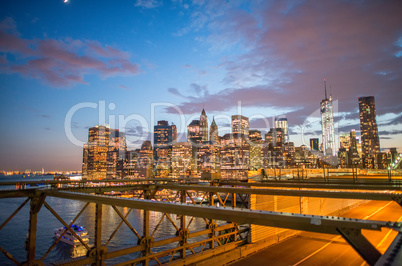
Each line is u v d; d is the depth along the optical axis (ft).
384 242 71.67
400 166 229.04
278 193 40.45
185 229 47.29
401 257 10.44
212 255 52.13
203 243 51.47
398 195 34.65
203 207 22.67
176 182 58.95
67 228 35.73
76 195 32.86
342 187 57.98
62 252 207.00
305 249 64.18
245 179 77.56
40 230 270.26
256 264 53.78
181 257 46.55
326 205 105.09
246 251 59.82
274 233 72.13
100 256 36.04
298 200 84.17
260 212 20.39
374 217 109.19
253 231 64.28
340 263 54.75
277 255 59.67
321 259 57.00
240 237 63.26
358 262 55.36
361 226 17.24
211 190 45.73
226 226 57.41
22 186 38.40
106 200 29.37
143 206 26.32
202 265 48.34
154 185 51.62
